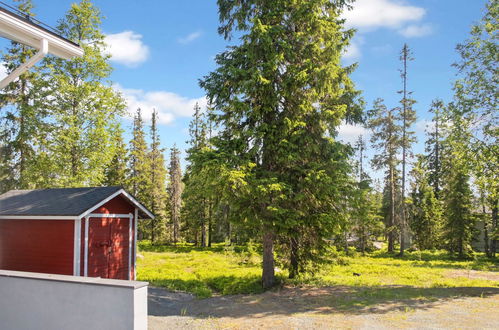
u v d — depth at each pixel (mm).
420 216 35312
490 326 7801
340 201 13023
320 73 11945
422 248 35188
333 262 14273
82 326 5617
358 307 9969
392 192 33750
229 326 8289
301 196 11938
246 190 11414
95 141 20938
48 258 10961
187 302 11242
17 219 11492
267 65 12000
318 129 13125
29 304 6055
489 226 33156
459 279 16609
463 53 14172
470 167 13891
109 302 5426
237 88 12719
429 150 39438
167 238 41562
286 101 13156
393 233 33844
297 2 12727
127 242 13039
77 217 10492
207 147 12188
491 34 13508
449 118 14422
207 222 35875
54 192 13281
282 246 14508
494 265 24953
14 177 21062
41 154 20047
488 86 13375
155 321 8664
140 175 39125
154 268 18953
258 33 11914
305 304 10602
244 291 13039
